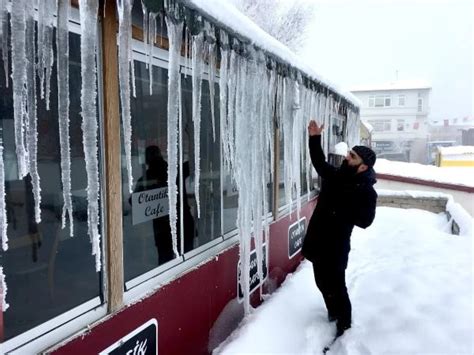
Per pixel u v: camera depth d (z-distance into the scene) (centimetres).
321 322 331
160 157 243
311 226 322
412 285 408
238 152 278
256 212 311
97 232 169
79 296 180
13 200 161
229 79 258
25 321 162
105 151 183
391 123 4438
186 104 262
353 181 304
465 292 388
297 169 384
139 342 202
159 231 243
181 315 238
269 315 326
